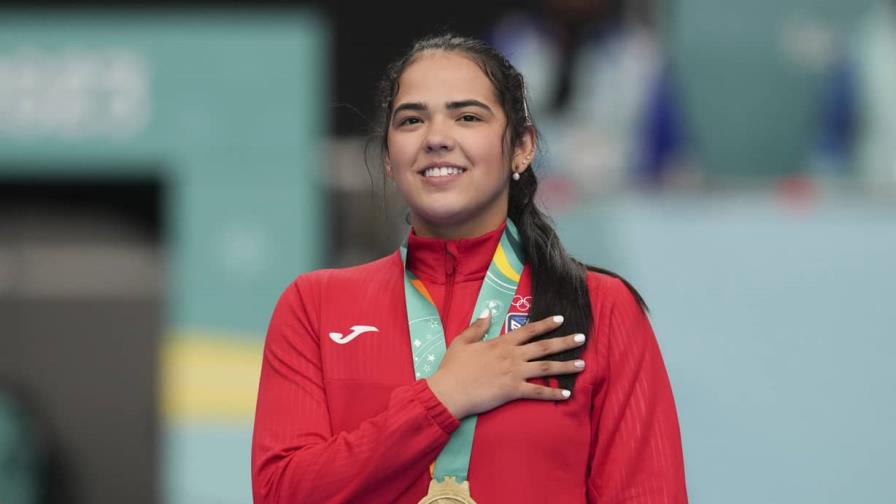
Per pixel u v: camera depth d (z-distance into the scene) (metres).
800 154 32.62
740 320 26.02
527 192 11.40
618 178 31.62
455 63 10.97
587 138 31.75
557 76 32.00
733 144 32.56
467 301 11.02
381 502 10.38
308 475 10.30
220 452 27.78
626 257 27.28
